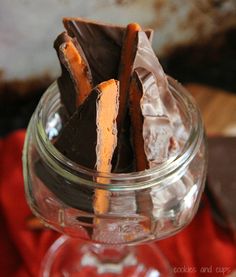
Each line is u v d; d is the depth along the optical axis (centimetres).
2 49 31
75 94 19
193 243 26
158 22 32
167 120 18
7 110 34
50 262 26
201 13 33
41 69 32
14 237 26
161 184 18
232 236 26
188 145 18
